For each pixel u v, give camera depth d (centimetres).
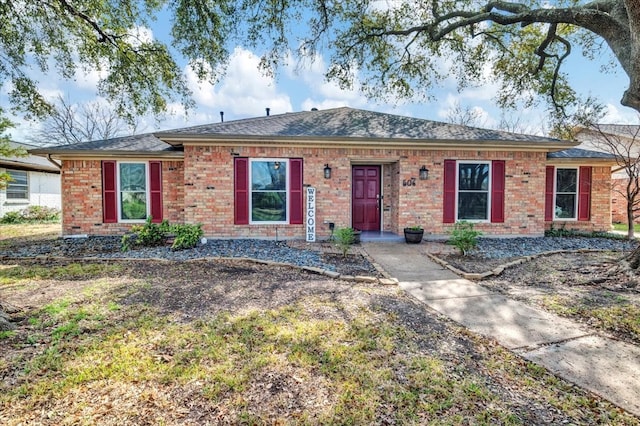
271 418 210
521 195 956
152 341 310
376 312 402
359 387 245
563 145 907
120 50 910
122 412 212
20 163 1488
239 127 923
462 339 336
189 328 341
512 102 1234
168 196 1003
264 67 977
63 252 752
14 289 464
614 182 1290
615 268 575
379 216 1040
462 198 945
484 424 208
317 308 407
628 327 364
